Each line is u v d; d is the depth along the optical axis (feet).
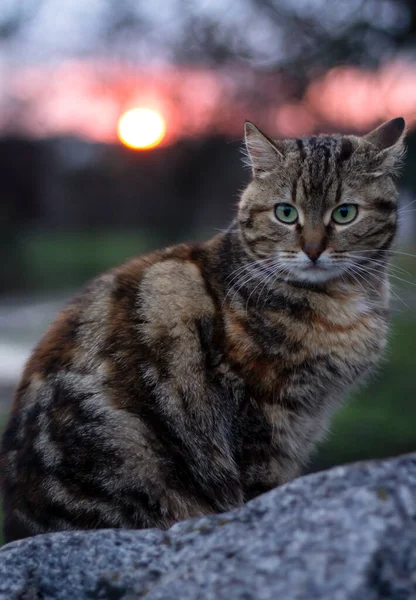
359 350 2.13
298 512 1.37
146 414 1.97
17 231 9.94
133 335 2.03
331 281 2.13
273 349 2.04
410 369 4.64
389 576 1.26
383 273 2.21
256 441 2.04
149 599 1.36
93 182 12.14
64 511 1.92
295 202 2.12
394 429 3.69
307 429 2.10
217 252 2.19
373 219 2.14
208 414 2.00
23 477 1.96
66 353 2.04
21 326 6.91
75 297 2.19
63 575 1.50
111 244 12.33
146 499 1.94
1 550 1.56
